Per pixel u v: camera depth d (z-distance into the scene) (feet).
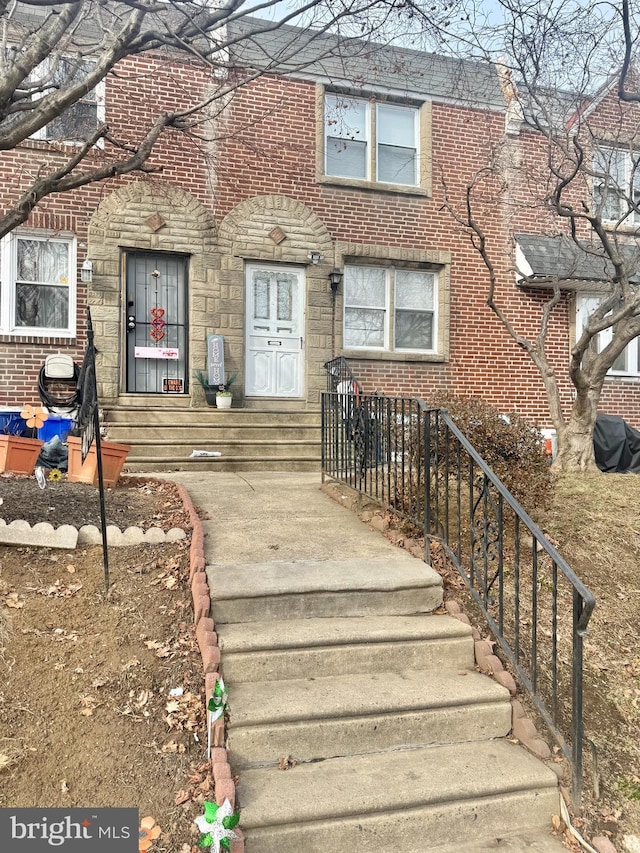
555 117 35.63
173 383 33.12
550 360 39.06
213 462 28.55
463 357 37.37
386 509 18.81
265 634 12.70
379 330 36.70
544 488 18.66
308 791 10.06
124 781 9.96
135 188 31.65
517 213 37.99
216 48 17.17
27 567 14.44
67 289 31.50
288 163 34.32
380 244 35.88
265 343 34.50
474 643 13.44
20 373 30.01
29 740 10.36
